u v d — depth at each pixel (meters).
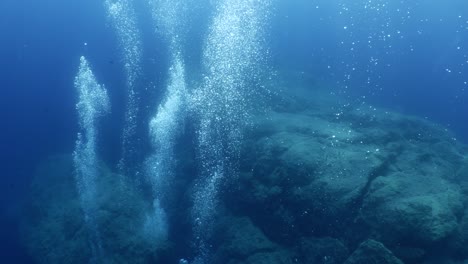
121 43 11.59
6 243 7.25
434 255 3.73
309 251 4.42
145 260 5.35
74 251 5.52
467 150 6.45
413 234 3.74
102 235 5.62
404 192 4.22
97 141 8.54
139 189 6.76
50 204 6.86
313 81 10.85
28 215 7.22
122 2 11.87
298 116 7.10
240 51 8.88
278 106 7.77
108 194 6.46
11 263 6.57
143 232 5.73
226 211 5.70
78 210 6.23
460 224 3.89
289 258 4.56
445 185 4.39
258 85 8.63
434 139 6.45
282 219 4.86
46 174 8.11
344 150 5.21
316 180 4.71
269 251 4.75
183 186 6.54
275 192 5.03
